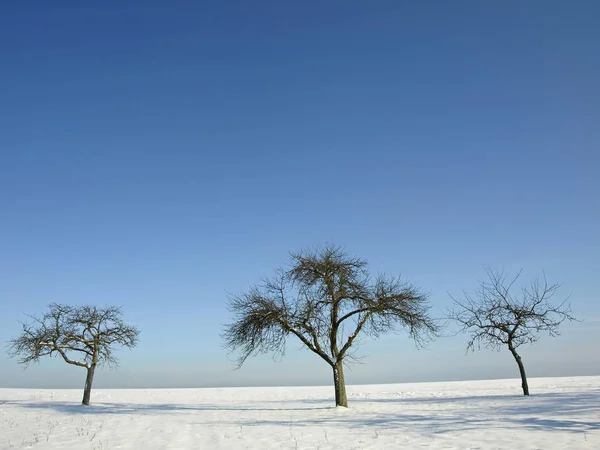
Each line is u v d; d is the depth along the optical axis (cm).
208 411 3052
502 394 3769
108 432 2036
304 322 2886
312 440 1678
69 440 1819
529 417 2017
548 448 1326
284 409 3081
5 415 2855
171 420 2502
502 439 1496
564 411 2180
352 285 2858
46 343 3400
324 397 4575
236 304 3025
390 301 2883
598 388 3953
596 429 1620
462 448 1391
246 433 1917
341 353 2916
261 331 2883
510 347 3384
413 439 1589
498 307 3406
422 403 3188
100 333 3584
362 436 1720
